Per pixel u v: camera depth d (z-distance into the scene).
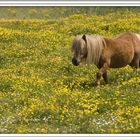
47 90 42.28
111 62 43.22
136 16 90.62
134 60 45.72
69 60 55.50
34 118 34.59
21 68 52.72
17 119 34.47
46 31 78.19
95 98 38.62
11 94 41.03
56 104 37.06
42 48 64.56
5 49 64.31
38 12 109.38
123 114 34.16
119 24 79.19
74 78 46.34
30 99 39.00
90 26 79.25
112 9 100.19
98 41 41.78
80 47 40.44
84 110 34.81
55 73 50.25
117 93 39.09
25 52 62.25
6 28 82.50
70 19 93.75
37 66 54.12
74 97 38.94
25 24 89.44
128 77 45.22
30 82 45.12
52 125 33.28
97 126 32.19
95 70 49.75
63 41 69.81
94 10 102.25
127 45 43.84
